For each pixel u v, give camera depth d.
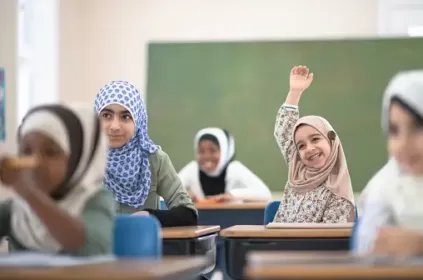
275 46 7.31
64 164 1.86
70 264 1.62
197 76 7.38
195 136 7.34
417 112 1.87
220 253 4.61
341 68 7.23
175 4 7.43
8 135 3.46
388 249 1.79
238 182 7.23
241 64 7.34
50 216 1.72
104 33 7.46
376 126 7.18
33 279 1.38
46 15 6.62
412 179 2.02
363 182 7.15
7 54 3.50
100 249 1.88
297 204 3.64
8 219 2.06
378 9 7.23
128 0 7.46
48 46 6.63
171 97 7.38
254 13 7.38
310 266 1.39
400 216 2.00
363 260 1.53
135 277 1.35
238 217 5.80
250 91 7.33
